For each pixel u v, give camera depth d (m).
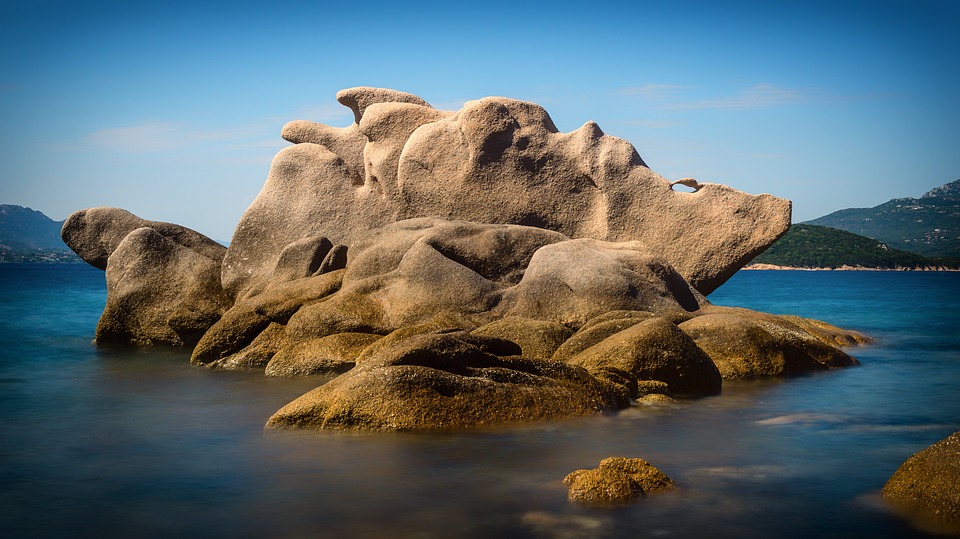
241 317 17.84
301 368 15.86
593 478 7.98
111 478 8.66
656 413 11.83
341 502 7.84
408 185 22.47
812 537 6.95
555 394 11.41
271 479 8.55
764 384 14.38
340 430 10.53
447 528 7.16
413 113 23.36
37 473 8.88
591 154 22.28
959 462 7.49
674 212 21.84
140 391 14.06
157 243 22.06
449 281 18.11
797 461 9.22
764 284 85.00
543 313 17.86
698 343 15.50
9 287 60.25
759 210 21.50
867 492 8.10
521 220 22.09
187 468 9.00
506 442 9.98
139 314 21.23
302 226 22.53
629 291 18.02
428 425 10.52
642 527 7.18
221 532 7.11
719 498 7.92
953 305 40.19
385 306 17.70
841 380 14.81
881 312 34.75
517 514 7.49
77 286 62.62
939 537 6.94
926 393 13.51
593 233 21.95
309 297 18.55
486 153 22.25
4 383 14.97
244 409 12.39
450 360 11.52
